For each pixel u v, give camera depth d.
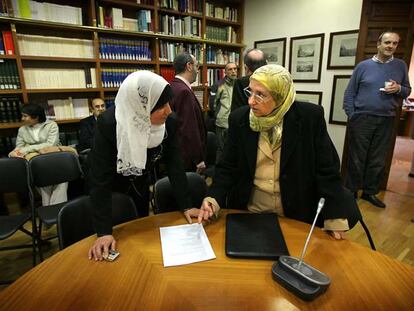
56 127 3.05
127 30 3.40
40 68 3.08
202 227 1.24
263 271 0.95
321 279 0.85
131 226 1.25
